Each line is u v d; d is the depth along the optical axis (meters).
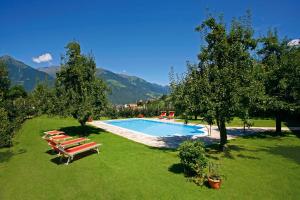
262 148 13.94
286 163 10.79
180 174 9.27
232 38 12.77
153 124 31.09
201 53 12.95
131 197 7.30
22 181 8.80
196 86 11.82
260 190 7.78
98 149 13.45
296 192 7.62
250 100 11.62
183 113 12.53
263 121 28.28
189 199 7.12
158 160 11.27
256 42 12.77
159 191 7.68
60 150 11.21
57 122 28.22
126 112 40.12
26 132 20.80
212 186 7.92
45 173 9.62
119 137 18.44
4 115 16.02
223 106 11.53
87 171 9.72
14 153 13.16
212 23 12.83
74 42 19.02
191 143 9.11
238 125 25.33
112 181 8.58
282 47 18.44
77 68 18.00
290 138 17.14
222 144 13.49
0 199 7.35
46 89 25.12
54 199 7.29
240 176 9.07
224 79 11.52
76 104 17.44
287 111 18.81
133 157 11.84
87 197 7.37
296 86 17.11
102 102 18.34
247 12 12.76
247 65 12.26
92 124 28.19
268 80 17.45
